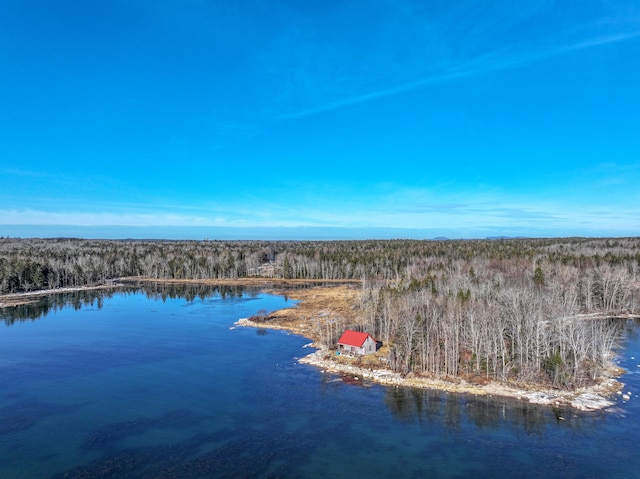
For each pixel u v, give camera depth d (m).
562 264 165.38
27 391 72.25
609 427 59.41
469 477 47.75
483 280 139.62
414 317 87.19
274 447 54.00
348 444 54.88
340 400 68.88
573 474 48.28
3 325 126.19
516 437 56.78
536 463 50.50
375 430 58.72
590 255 198.38
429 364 82.06
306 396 70.50
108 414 63.28
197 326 124.06
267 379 78.44
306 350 98.00
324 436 56.97
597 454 52.47
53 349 98.62
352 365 85.19
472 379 76.44
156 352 96.31
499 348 82.75
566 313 98.50
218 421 61.28
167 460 50.72
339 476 47.69
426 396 70.31
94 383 76.19
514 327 85.88
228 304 162.88
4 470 48.34
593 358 81.25
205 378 78.94
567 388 72.38
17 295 186.50
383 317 107.75
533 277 143.38
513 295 95.50
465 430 58.69
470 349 84.88
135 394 71.12
